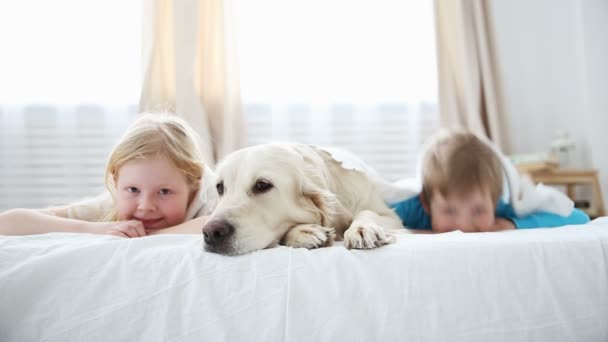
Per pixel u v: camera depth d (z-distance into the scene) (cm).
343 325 63
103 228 110
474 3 318
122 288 68
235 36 312
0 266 72
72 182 324
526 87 327
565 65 312
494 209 147
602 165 286
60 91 321
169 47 308
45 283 69
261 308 64
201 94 312
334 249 78
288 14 322
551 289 66
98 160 323
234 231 100
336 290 66
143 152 125
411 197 160
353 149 328
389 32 324
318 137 327
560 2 313
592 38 288
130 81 321
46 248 77
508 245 72
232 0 310
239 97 314
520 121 329
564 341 64
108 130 322
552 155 273
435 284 67
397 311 64
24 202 325
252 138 326
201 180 141
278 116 325
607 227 91
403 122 327
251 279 68
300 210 115
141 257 73
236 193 112
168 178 127
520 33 325
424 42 325
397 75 325
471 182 138
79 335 64
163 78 307
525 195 155
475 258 70
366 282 67
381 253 73
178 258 73
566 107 314
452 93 314
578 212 158
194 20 298
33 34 320
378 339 62
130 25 321
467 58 311
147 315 65
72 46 321
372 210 135
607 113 285
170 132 135
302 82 324
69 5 320
